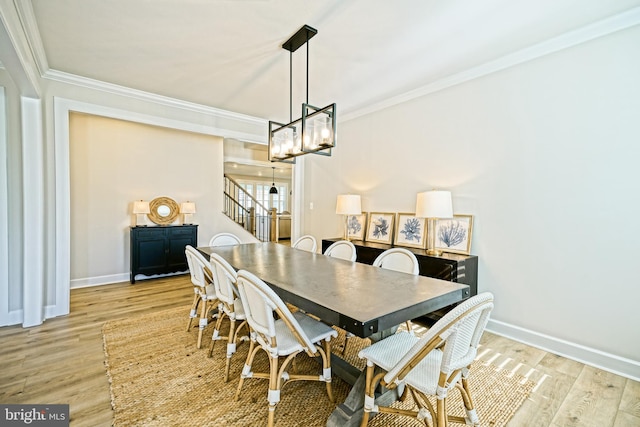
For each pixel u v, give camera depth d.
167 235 4.46
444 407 1.24
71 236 4.02
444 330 1.15
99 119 4.22
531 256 2.60
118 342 2.50
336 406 1.68
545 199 2.51
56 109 3.07
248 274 1.53
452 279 2.69
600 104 2.23
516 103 2.67
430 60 2.76
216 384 1.94
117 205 4.37
